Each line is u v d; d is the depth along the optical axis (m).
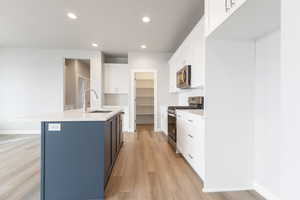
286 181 0.83
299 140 0.78
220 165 2.01
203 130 2.07
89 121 1.80
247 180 2.05
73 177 1.79
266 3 1.25
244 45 2.03
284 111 0.85
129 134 5.13
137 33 3.94
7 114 5.07
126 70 5.68
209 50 1.99
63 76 5.19
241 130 2.04
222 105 2.01
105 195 1.90
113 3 2.70
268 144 1.84
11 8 2.84
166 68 5.61
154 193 1.95
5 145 3.83
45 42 4.58
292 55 0.81
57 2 2.66
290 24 0.83
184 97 4.94
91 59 5.31
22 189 2.00
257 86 2.00
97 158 1.81
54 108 5.15
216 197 1.88
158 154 3.31
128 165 2.76
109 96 6.01
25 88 5.09
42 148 1.75
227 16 1.50
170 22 3.38
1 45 4.84
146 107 7.23
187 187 2.08
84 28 3.66
